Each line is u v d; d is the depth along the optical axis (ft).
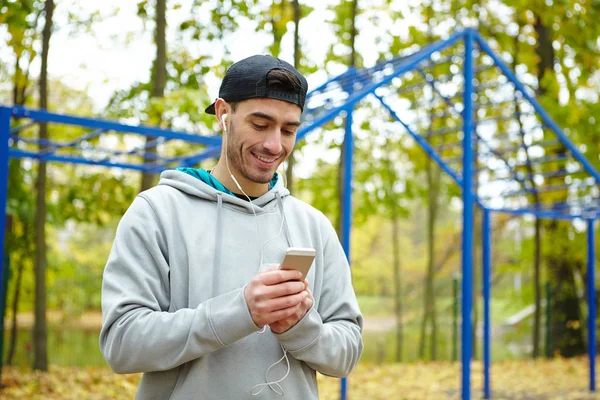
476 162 21.43
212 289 4.18
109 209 27.40
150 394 4.21
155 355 3.83
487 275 21.24
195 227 4.32
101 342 4.09
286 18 24.44
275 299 3.75
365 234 55.57
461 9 31.07
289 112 4.18
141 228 4.19
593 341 22.43
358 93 13.87
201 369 4.10
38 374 20.26
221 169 4.60
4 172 10.93
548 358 32.73
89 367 23.75
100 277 36.94
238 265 4.29
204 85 23.12
